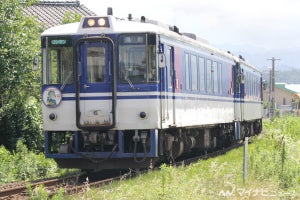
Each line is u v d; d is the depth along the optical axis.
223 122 23.14
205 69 20.27
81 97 15.20
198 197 11.32
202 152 22.41
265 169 14.79
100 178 15.66
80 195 11.57
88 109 15.16
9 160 17.52
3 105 21.56
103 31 15.12
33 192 11.18
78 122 15.15
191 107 18.34
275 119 50.44
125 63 15.06
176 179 12.37
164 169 12.02
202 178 13.64
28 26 22.09
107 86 15.09
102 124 15.09
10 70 20.70
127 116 15.03
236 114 26.22
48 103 15.43
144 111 14.99
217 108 22.05
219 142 23.97
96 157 15.22
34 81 21.95
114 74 15.02
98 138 15.27
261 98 36.03
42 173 17.23
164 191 10.85
